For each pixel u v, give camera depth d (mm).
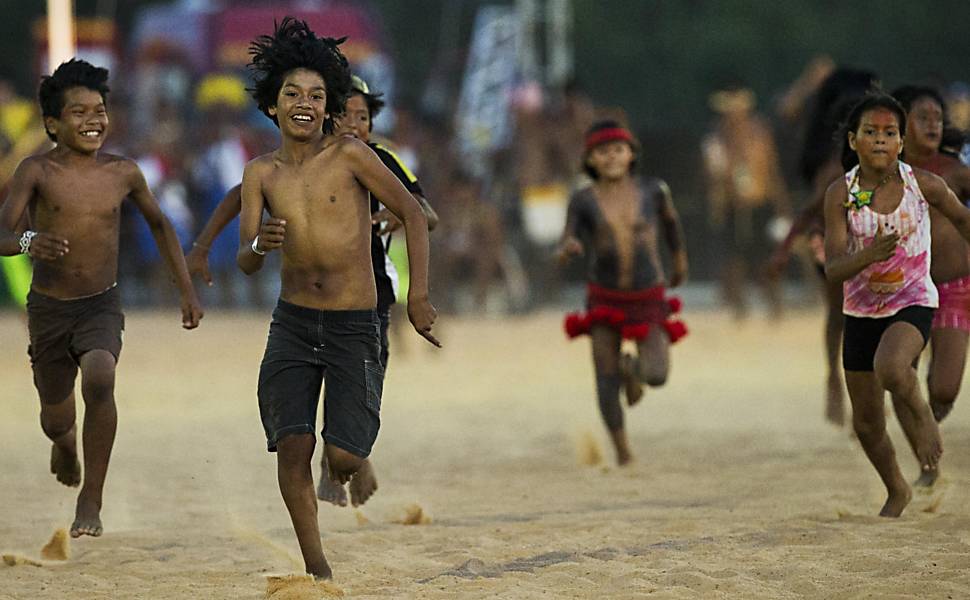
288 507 17547
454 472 27812
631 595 16953
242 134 70312
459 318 65875
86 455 20297
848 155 21750
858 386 20484
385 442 32156
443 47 114938
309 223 17578
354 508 23344
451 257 65875
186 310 21469
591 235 28016
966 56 110250
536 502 24188
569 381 43688
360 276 17734
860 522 20688
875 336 20203
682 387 41062
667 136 76000
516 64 86375
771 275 28359
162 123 68438
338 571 18594
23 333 60844
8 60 114750
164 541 21453
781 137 63344
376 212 22031
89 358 20422
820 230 27984
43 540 21875
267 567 19328
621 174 27953
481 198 67938
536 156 65500
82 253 20859
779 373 44031
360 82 22656
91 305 20922
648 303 27656
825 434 30969
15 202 20562
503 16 92062
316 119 17703
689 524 20891
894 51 110125
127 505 25047
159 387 42938
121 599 17625
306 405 17531
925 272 20125
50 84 20953
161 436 33625
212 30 83062
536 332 59000
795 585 17234
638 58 110688
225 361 49500
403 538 20797
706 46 108438
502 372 46125
